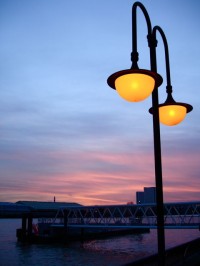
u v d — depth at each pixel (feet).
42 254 142.20
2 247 164.14
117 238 209.67
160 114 19.52
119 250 153.99
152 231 291.17
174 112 19.12
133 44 16.19
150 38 17.39
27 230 198.80
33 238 181.06
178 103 19.04
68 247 163.84
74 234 188.96
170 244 167.63
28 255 139.44
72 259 129.80
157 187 15.81
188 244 33.78
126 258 131.64
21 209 559.38
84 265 117.19
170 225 134.82
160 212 15.49
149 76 15.28
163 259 15.07
